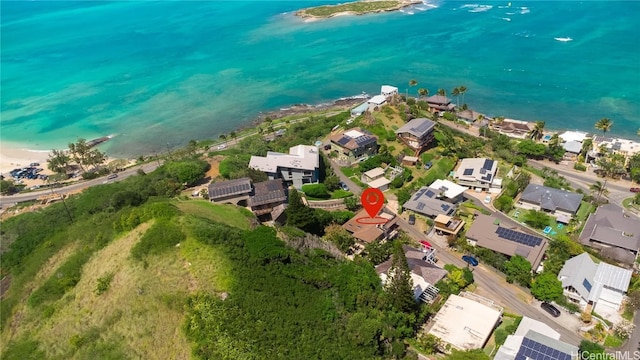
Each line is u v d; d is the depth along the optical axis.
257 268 63.66
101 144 163.25
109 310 61.38
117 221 75.81
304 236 75.88
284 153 111.56
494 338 61.66
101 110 191.50
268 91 198.12
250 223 82.19
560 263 75.19
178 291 60.81
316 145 122.75
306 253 70.19
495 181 102.94
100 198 98.31
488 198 100.56
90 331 59.22
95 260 71.88
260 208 89.94
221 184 91.62
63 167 143.12
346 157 112.88
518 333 60.81
